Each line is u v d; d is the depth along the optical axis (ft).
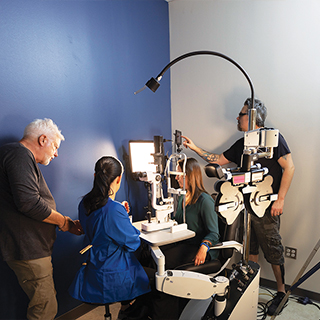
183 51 9.11
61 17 5.97
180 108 9.42
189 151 9.39
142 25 8.17
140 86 8.26
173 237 5.26
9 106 5.15
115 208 4.63
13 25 5.14
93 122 6.84
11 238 4.68
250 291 4.75
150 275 5.29
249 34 7.63
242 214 7.38
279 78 7.25
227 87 8.23
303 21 6.73
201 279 4.51
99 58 6.90
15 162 4.45
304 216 7.16
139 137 8.34
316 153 6.85
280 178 6.96
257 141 3.88
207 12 8.35
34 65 5.52
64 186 6.25
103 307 7.00
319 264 5.10
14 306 5.34
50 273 5.10
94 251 4.78
